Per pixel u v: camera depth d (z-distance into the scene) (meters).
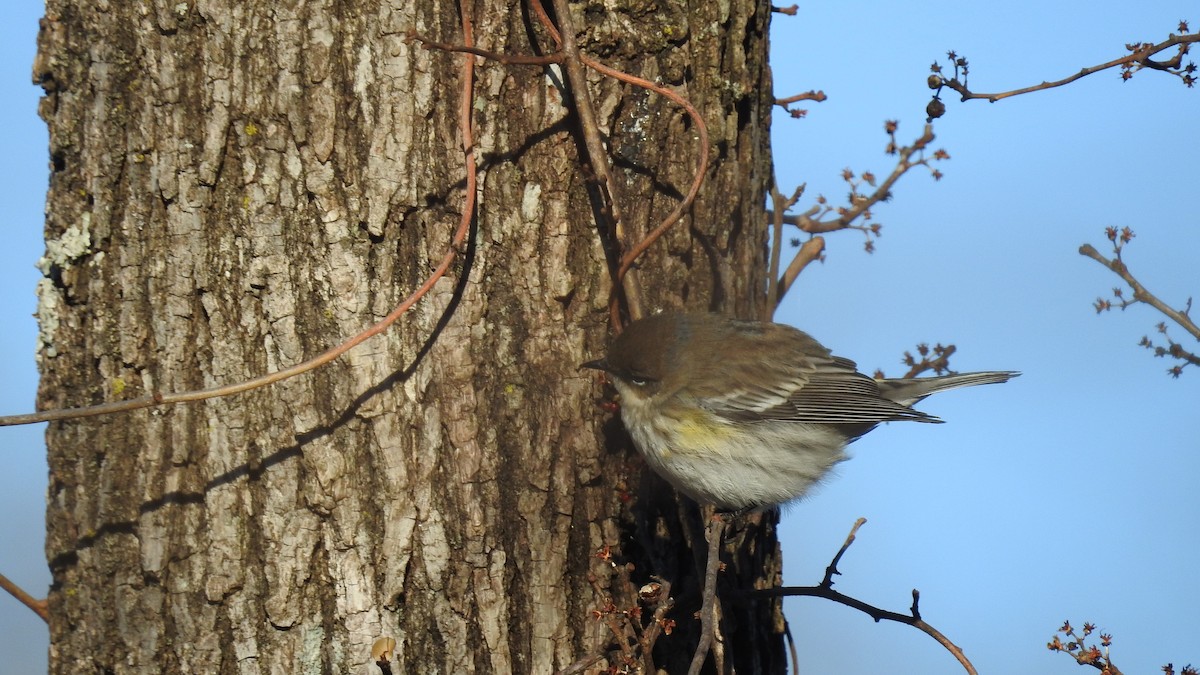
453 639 8.05
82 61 8.21
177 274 8.05
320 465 7.98
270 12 7.99
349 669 7.94
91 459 8.21
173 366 8.05
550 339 8.45
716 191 9.20
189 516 8.03
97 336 8.17
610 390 8.78
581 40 8.54
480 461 8.17
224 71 8.00
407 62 8.10
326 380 8.01
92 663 8.19
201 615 7.99
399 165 8.07
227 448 8.02
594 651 8.37
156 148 8.06
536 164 8.41
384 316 8.04
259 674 7.95
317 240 8.02
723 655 8.84
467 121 8.03
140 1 8.08
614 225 8.37
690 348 9.34
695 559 9.12
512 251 8.36
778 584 10.84
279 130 7.99
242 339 8.02
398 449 8.04
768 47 10.00
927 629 8.57
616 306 8.64
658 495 9.20
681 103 8.31
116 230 8.14
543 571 8.33
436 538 8.07
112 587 8.14
